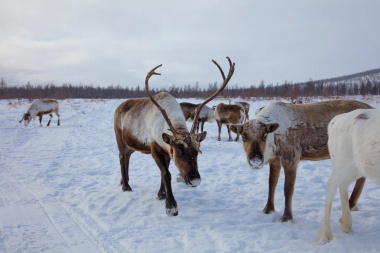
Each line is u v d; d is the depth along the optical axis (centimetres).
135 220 496
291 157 498
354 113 398
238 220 486
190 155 488
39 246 414
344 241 392
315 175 743
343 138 394
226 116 1362
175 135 498
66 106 3803
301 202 567
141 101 665
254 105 2805
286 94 4688
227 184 707
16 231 464
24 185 715
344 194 426
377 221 459
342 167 395
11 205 581
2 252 396
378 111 375
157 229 457
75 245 417
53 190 673
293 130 505
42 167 901
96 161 1001
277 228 448
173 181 740
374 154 347
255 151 471
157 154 574
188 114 1550
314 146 511
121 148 682
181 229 455
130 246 405
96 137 1582
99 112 3067
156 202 589
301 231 432
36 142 1427
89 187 702
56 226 483
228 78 527
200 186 696
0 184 720
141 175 815
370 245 380
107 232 453
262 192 639
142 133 609
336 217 485
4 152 1160
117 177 798
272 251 379
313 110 526
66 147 1275
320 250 377
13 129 1945
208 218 500
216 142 1343
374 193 605
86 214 531
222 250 386
